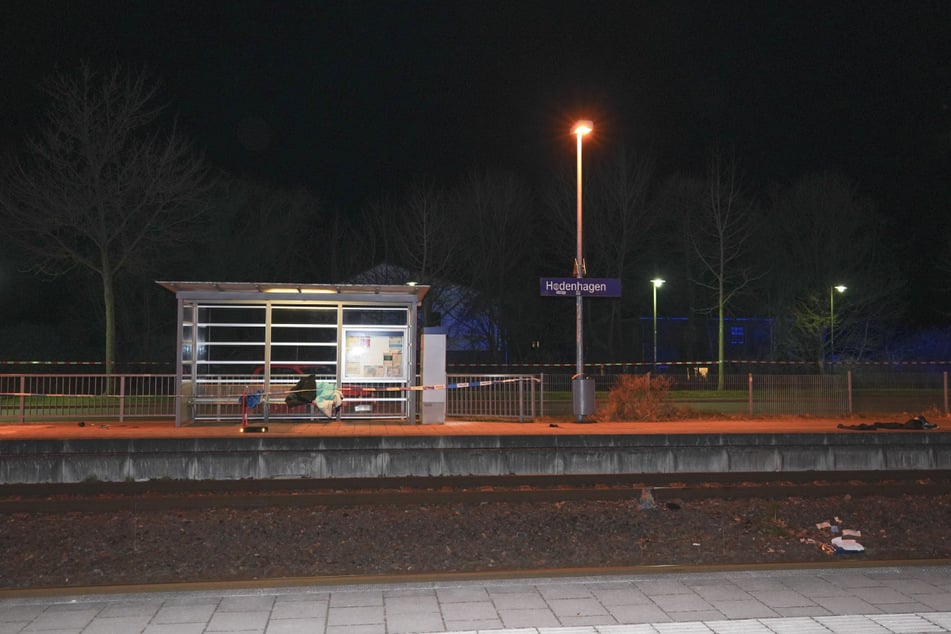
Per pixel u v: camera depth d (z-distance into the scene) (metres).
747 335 54.12
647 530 9.94
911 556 8.93
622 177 48.75
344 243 52.53
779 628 5.81
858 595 6.53
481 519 10.48
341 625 5.90
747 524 10.23
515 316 52.66
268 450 14.42
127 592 6.72
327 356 18.81
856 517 10.67
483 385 20.16
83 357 42.94
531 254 52.62
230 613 6.17
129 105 31.89
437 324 50.25
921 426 18.08
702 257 43.81
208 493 12.28
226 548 9.02
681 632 5.73
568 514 10.80
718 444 15.41
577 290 20.70
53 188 32.34
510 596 6.54
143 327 47.34
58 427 17.14
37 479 12.73
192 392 18.20
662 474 13.46
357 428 16.92
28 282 45.31
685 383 25.59
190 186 33.53
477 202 50.50
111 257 35.28
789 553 8.89
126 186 32.81
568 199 50.34
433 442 14.89
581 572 7.34
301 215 47.91
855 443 15.52
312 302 18.33
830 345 49.12
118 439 14.20
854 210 49.16
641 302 54.25
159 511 10.98
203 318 18.59
